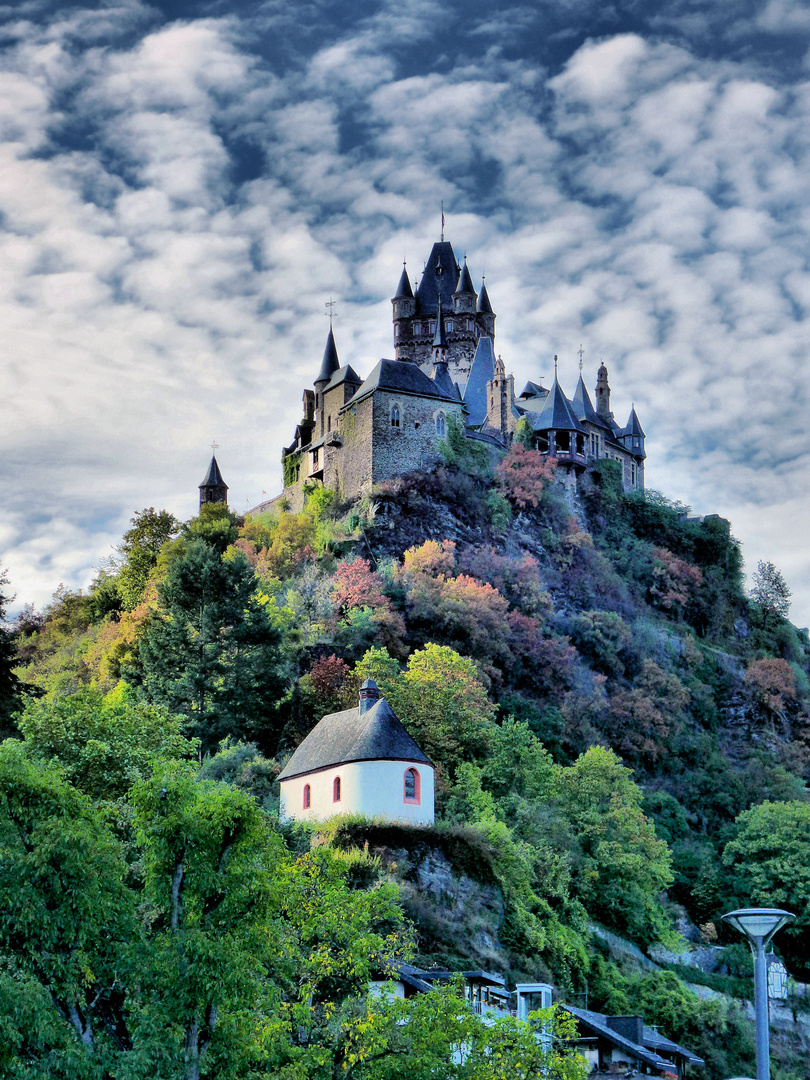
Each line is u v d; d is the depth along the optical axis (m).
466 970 66.88
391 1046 41.22
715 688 143.75
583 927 83.00
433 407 135.00
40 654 133.00
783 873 99.44
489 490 136.62
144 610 115.25
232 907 38.16
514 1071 41.12
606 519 154.12
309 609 110.19
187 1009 35.47
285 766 85.00
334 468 135.50
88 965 35.69
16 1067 31.52
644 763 122.88
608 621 132.88
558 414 151.25
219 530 127.12
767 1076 30.12
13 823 35.84
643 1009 79.75
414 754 76.94
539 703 114.94
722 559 162.00
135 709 69.69
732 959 93.25
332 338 152.88
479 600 115.81
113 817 57.03
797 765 135.75
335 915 43.91
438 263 182.50
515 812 89.31
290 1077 38.16
